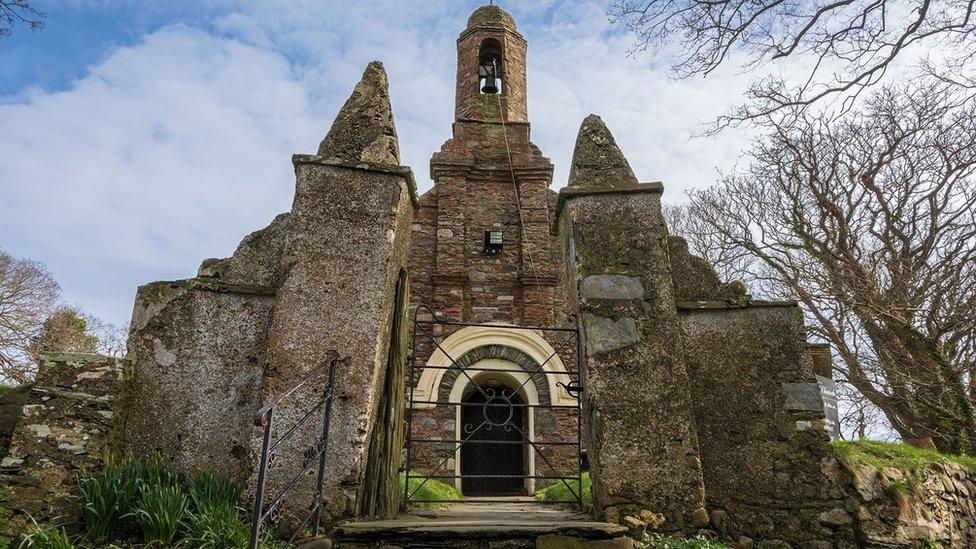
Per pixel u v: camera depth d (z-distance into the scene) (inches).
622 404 202.4
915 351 439.8
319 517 175.8
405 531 167.6
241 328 210.7
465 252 500.7
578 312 220.8
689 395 204.4
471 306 484.4
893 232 544.1
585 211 229.9
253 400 202.8
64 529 150.5
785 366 216.1
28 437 180.7
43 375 189.5
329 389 184.9
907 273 493.0
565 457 434.6
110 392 192.2
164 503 161.9
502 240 501.4
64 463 179.3
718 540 191.8
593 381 205.5
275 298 207.5
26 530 164.9
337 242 207.2
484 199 522.3
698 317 224.2
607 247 224.1
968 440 382.3
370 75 243.0
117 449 190.7
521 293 490.3
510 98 579.2
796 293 593.6
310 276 201.9
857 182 576.4
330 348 194.2
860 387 521.3
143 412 199.8
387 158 223.9
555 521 190.1
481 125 558.3
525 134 558.3
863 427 621.9
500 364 460.4
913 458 245.0
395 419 213.2
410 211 238.5
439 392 448.8
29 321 851.4
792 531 196.7
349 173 217.3
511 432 483.8
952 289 468.8
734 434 208.8
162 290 215.3
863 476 208.8
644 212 229.0
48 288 889.5
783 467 204.1
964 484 258.5
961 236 499.8
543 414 446.6
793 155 595.5
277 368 191.0
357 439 185.0
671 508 191.5
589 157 242.1
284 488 179.6
